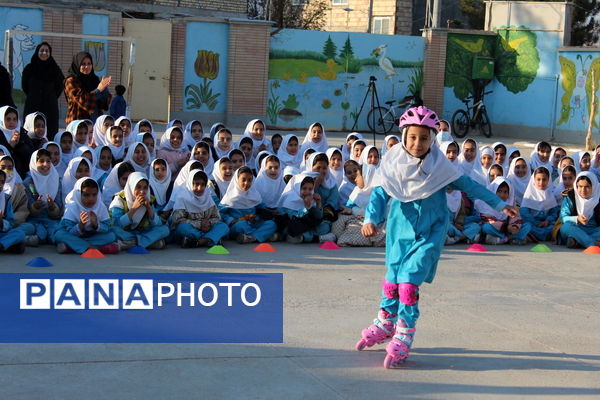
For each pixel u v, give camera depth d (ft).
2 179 27.81
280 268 26.63
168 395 14.94
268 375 16.30
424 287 24.68
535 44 82.64
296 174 34.86
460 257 30.19
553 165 41.93
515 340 19.49
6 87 41.60
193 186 30.19
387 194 17.80
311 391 15.48
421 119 16.90
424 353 18.20
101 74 75.46
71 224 28.09
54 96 44.21
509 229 33.17
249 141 40.01
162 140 38.70
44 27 73.41
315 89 82.12
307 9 108.99
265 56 79.30
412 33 111.65
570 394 15.89
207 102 79.00
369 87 83.20
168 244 30.58
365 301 22.63
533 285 25.73
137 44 76.59
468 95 86.22
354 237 31.60
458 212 33.86
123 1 79.77
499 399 15.51
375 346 18.62
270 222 31.68
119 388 15.21
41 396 14.64
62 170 34.63
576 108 78.95
